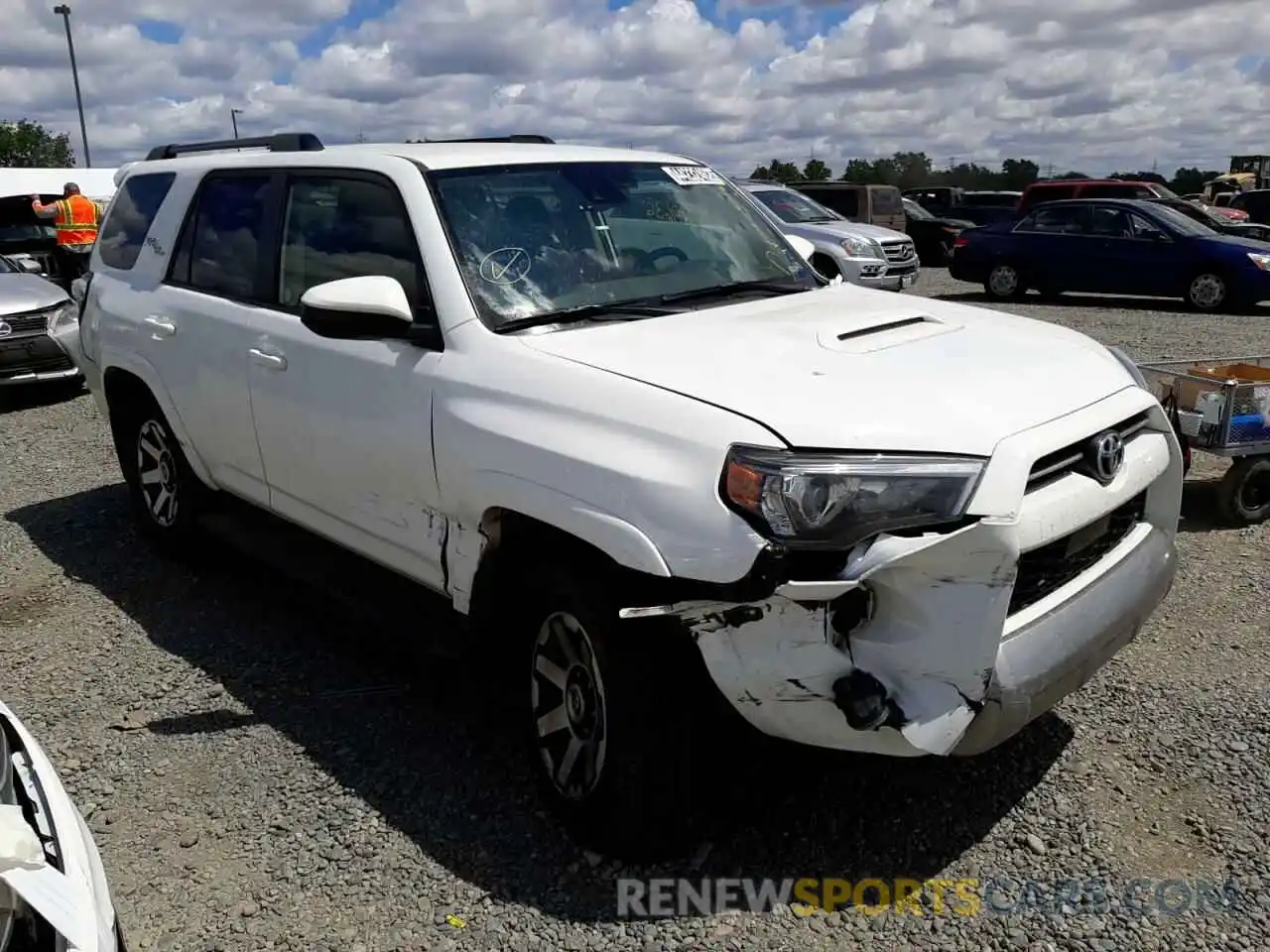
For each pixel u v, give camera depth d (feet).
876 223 75.15
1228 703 12.71
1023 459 8.84
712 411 9.17
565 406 9.99
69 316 33.04
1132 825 10.59
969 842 10.44
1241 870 9.89
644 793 9.73
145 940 9.67
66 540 20.20
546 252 12.21
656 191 13.97
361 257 12.87
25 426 30.25
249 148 17.04
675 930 9.46
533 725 10.89
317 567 14.89
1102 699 12.89
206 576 18.13
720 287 13.05
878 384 9.52
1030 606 9.51
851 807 10.98
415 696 13.78
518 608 11.06
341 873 10.43
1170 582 10.94
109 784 12.10
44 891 6.45
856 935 9.33
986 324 11.85
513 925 9.61
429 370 11.37
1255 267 48.44
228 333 14.78
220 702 13.83
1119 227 52.80
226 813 11.46
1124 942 9.11
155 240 17.34
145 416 18.28
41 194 50.90
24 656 15.44
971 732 8.86
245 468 15.29
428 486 11.51
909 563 8.56
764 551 8.48
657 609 8.85
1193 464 22.41
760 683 8.85
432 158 12.84
